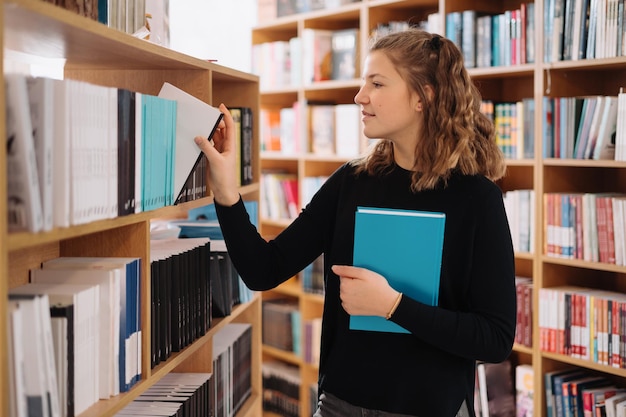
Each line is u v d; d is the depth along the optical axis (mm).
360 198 1903
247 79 2684
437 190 1831
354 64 4125
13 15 1240
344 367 1839
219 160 1937
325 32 4324
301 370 4484
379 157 1922
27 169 1212
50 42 1557
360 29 4199
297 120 4461
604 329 3078
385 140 1929
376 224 1750
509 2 3738
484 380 3471
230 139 1982
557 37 3203
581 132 3162
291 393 4570
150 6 2176
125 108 1587
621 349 3020
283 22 4535
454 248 1801
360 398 1811
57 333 1415
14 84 1190
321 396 1909
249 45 5074
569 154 3211
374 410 1800
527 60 3342
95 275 1595
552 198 3264
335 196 1995
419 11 4082
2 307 1163
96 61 1936
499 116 3480
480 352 1731
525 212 3377
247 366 2854
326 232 2012
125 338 1652
